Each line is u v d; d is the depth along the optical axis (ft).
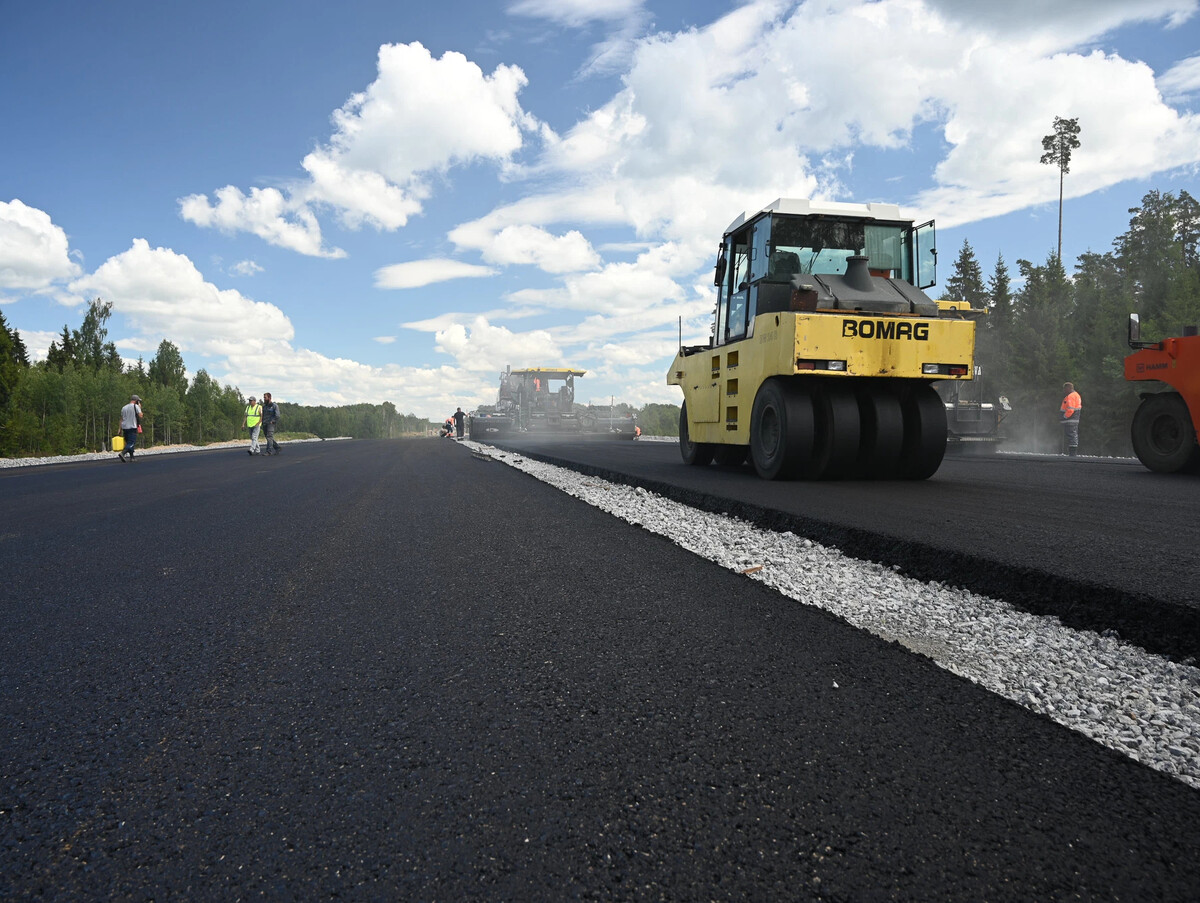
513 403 98.99
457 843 3.87
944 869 3.62
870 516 14.42
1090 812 4.20
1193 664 6.83
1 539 15.72
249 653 7.38
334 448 81.15
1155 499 17.81
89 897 3.49
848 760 4.83
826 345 22.12
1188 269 101.60
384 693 6.18
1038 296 118.93
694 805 4.24
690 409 33.01
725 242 29.14
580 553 12.51
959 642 7.47
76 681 6.66
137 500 23.93
